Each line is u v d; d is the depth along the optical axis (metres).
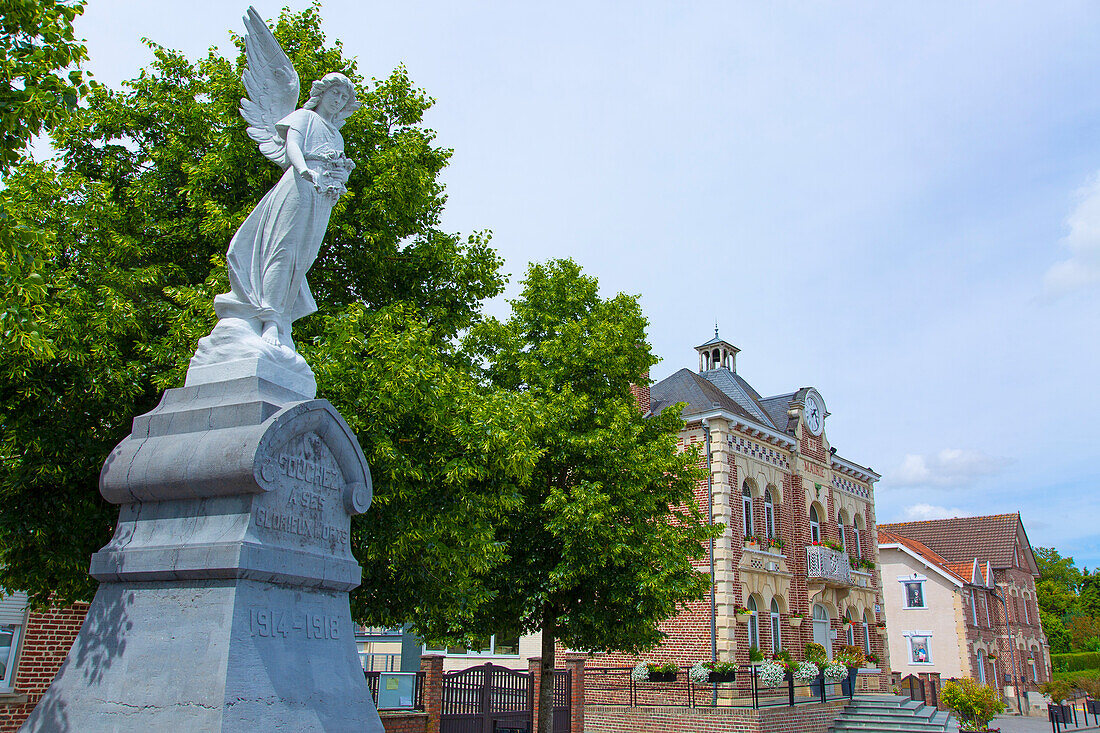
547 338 18.89
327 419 6.05
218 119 12.14
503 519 13.26
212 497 5.48
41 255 9.15
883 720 25.75
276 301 6.66
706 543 26.62
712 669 24.50
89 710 5.09
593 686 26.70
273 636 5.23
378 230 12.55
